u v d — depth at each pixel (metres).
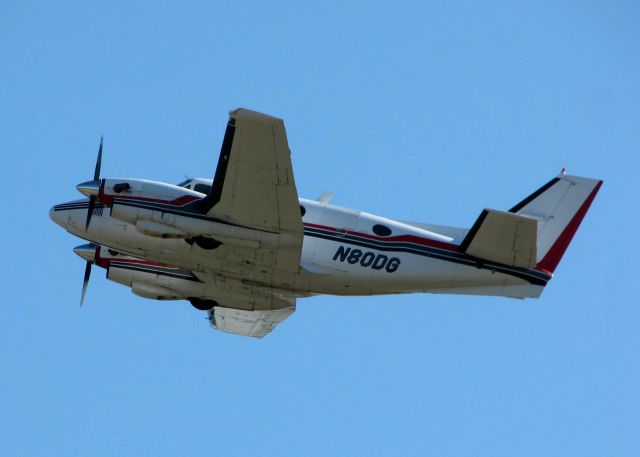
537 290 69.69
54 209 69.25
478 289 70.00
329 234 68.56
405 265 68.56
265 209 62.91
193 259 67.62
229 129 59.81
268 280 69.31
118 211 64.31
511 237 66.25
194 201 64.38
